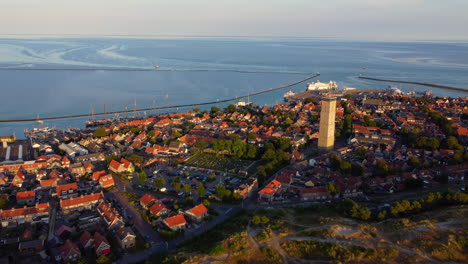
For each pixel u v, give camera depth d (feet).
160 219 581.53
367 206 611.06
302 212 601.62
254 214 586.86
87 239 505.25
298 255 457.27
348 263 430.20
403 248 459.32
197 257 454.40
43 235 535.60
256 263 442.09
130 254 492.95
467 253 443.32
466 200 590.55
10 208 625.82
